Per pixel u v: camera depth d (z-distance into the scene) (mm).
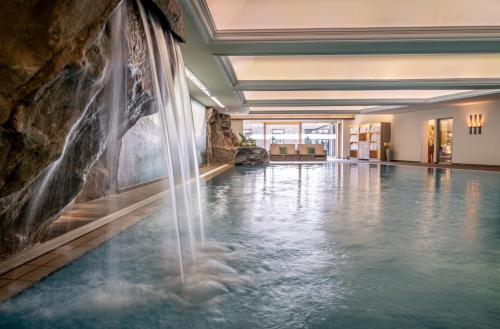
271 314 2168
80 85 1864
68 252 3166
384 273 2840
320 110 18922
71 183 2887
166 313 2178
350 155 24000
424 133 18016
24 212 2605
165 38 3412
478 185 8531
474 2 6066
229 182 9055
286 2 6094
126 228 4094
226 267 2961
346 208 5523
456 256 3248
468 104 15266
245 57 9484
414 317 2129
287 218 4789
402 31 6266
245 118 23484
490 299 2373
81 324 2039
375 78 10711
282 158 20766
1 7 1464
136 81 2752
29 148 1733
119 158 6457
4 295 2332
